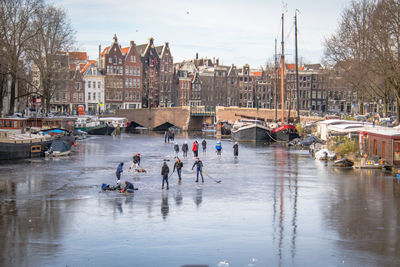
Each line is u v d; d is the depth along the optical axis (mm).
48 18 62375
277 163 43781
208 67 137875
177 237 19016
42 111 76750
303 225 20844
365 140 44969
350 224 21016
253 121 88500
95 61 124875
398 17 45875
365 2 60656
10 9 51719
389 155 37938
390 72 46094
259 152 55812
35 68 76438
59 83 68938
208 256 16859
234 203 25281
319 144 55562
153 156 50188
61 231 19750
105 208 23922
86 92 109500
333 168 39812
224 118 107375
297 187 30188
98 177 34250
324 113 95375
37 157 47281
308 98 132500
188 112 107688
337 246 18000
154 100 122875
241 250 17531
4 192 28156
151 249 17562
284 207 24344
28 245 17922
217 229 20172
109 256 16797
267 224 21016
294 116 98438
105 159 46500
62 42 66375
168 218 21953
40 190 28844
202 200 26016
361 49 56938
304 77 132500
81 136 74312
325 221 21547
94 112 105438
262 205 24812
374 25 48719
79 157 48062
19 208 23844
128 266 15875
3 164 41344
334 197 26875
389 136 37531
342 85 72875
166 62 126000
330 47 62438
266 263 16250
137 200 25922
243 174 36188
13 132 49094
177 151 52938
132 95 118438
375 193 27969
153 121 107688
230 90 136375
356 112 87250
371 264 16172
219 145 50719
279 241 18578
